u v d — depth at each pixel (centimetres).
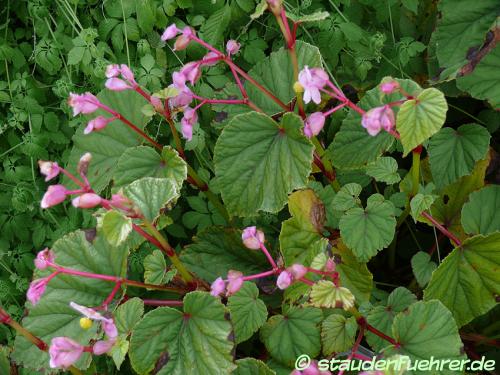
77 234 51
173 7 64
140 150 55
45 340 50
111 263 50
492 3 58
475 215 56
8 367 53
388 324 51
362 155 54
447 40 60
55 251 51
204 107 64
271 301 58
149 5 63
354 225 52
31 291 43
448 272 52
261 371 48
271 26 65
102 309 46
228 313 45
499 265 51
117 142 60
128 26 65
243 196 53
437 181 59
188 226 65
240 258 61
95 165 60
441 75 59
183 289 53
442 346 45
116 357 43
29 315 50
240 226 65
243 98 57
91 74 65
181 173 54
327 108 64
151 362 46
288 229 55
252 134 52
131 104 59
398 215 55
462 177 60
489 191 56
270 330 52
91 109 50
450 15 59
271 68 57
